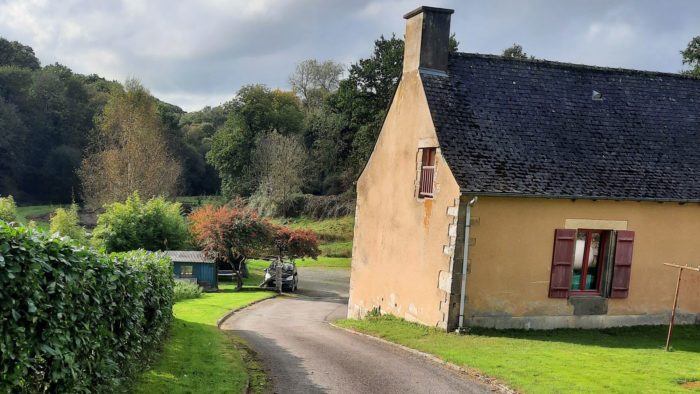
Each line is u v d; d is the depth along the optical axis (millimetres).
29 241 4910
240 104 66688
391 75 43625
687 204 14508
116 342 6988
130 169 49750
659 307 14641
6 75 64562
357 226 20047
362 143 44875
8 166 61844
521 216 13516
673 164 14914
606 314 14289
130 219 37781
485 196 13117
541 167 13875
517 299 13648
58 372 5188
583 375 9352
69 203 64562
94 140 63438
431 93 14734
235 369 9336
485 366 10016
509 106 15062
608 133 15195
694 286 14797
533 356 10852
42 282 5012
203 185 76812
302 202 57031
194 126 84562
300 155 59438
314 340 13875
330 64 81688
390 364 10727
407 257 15820
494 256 13438
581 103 15734
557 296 13852
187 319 17500
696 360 10836
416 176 15367
